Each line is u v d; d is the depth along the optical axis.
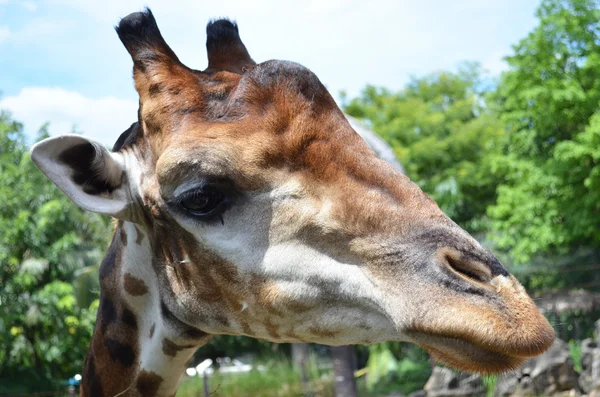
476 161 27.98
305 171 2.38
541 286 16.33
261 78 2.50
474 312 2.04
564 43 22.17
